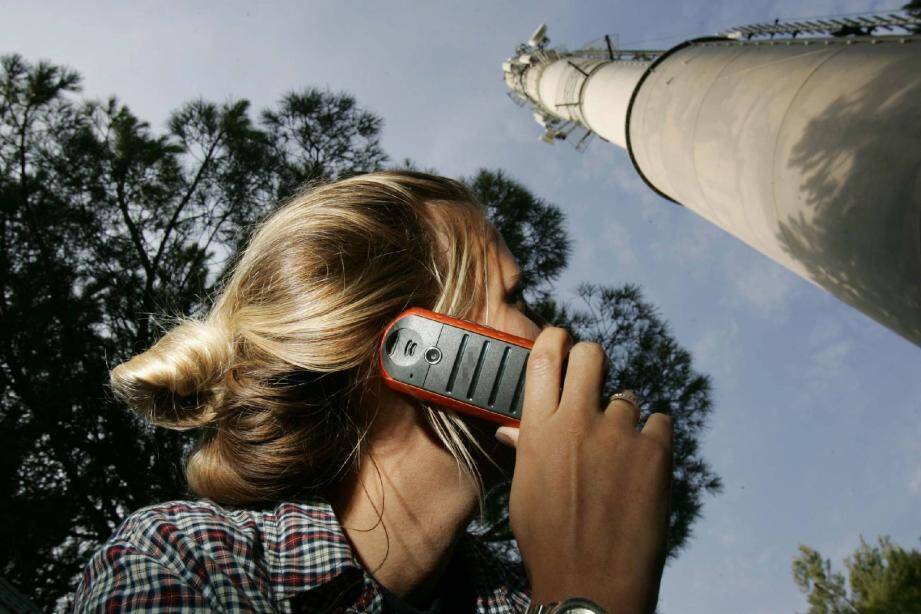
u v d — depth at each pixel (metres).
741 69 6.18
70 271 6.64
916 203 3.53
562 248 7.25
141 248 7.05
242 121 7.90
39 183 6.89
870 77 4.36
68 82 7.40
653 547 0.62
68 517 5.61
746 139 5.48
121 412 5.61
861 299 4.40
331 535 0.78
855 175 4.07
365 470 0.88
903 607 13.63
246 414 0.87
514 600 1.06
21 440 5.52
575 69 14.23
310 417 0.86
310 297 0.87
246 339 0.88
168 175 7.68
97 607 0.61
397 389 0.83
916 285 3.69
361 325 0.87
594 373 0.71
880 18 5.20
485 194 7.10
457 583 1.02
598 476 0.64
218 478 0.87
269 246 0.94
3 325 5.93
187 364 0.86
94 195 7.29
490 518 5.70
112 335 6.54
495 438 0.88
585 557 0.60
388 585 0.85
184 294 6.67
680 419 6.52
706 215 7.15
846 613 14.56
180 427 0.88
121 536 0.71
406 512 0.87
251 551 0.72
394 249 0.93
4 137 7.11
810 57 5.23
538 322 1.09
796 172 4.70
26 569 5.21
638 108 8.33
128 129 7.52
